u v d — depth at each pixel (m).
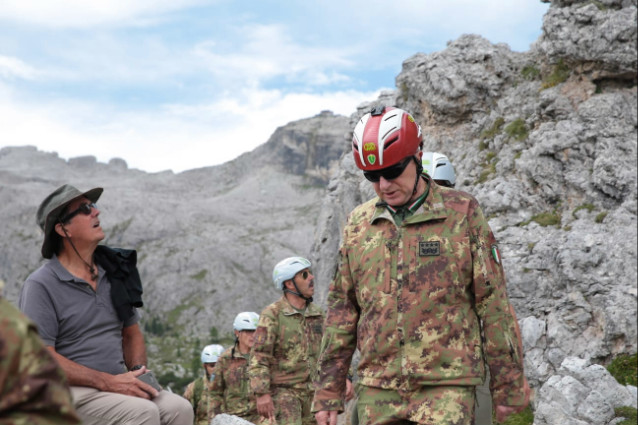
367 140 4.02
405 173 4.04
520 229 12.35
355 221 4.29
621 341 10.40
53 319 4.82
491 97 15.72
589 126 12.91
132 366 5.24
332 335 4.36
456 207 4.08
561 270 11.16
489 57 16.12
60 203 4.85
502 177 13.52
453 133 16.14
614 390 8.08
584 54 13.39
